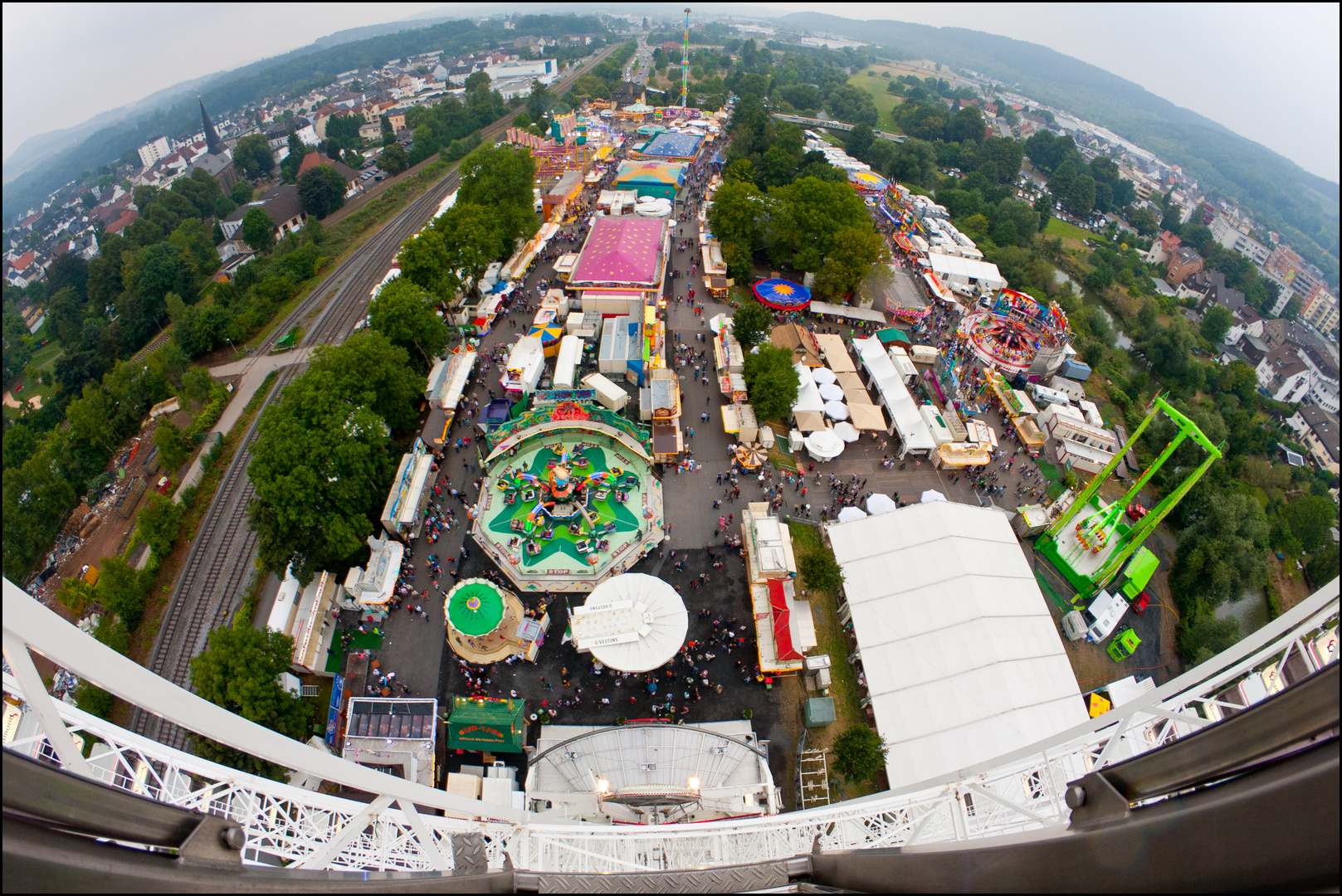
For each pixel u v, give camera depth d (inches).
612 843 1275.8
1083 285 6195.9
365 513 2583.7
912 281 4872.0
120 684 609.3
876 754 1878.7
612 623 2156.7
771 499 2866.6
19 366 5570.9
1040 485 3080.7
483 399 3398.1
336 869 794.2
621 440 2950.3
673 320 4114.2
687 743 1886.1
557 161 6136.8
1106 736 1079.0
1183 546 2795.3
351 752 1969.7
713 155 7500.0
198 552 2620.6
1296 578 3080.7
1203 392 4904.0
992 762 1111.0
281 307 4419.3
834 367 3651.6
